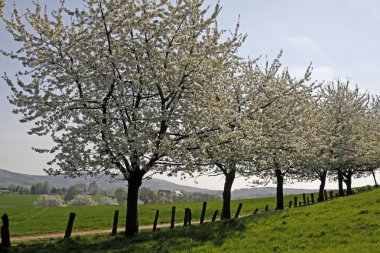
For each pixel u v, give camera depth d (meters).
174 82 20.80
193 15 22.08
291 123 30.95
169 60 20.72
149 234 21.86
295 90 31.50
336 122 45.34
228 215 29.34
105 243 20.55
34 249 19.44
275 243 16.78
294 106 31.94
